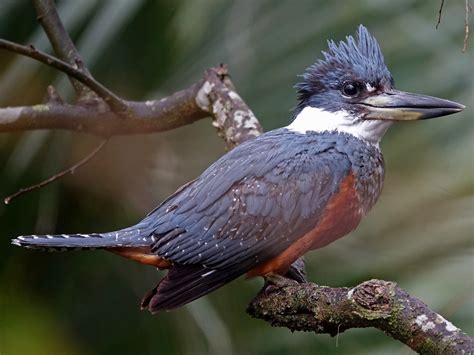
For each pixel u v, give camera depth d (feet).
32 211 38.47
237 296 38.47
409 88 36.17
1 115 33.68
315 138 31.89
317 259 36.37
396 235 35.65
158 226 30.89
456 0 36.65
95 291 38.86
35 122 33.94
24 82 38.06
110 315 38.75
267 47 37.55
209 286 30.22
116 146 38.58
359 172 31.42
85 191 38.81
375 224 36.01
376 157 32.12
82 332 38.34
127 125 34.71
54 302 38.29
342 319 26.23
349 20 37.29
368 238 36.09
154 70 38.91
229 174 31.09
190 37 38.14
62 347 35.53
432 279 33.96
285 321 28.22
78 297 38.68
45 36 37.60
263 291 29.17
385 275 35.42
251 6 37.22
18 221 38.40
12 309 32.63
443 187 35.58
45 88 38.42
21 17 37.78
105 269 38.96
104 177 38.73
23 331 31.04
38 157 38.29
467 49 36.22
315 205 30.63
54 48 34.86
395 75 36.40
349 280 35.81
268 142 31.83
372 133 32.45
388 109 32.19
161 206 31.68
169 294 29.35
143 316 38.70
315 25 37.40
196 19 37.83
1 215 38.17
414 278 34.47
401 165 36.27
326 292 26.86
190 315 38.27
